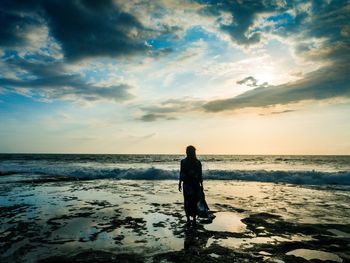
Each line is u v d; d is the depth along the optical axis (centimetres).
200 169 653
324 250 479
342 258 441
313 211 807
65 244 506
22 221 682
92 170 2147
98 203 934
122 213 776
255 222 673
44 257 439
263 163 4719
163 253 457
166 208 848
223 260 426
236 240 531
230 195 1125
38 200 993
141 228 617
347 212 793
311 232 589
